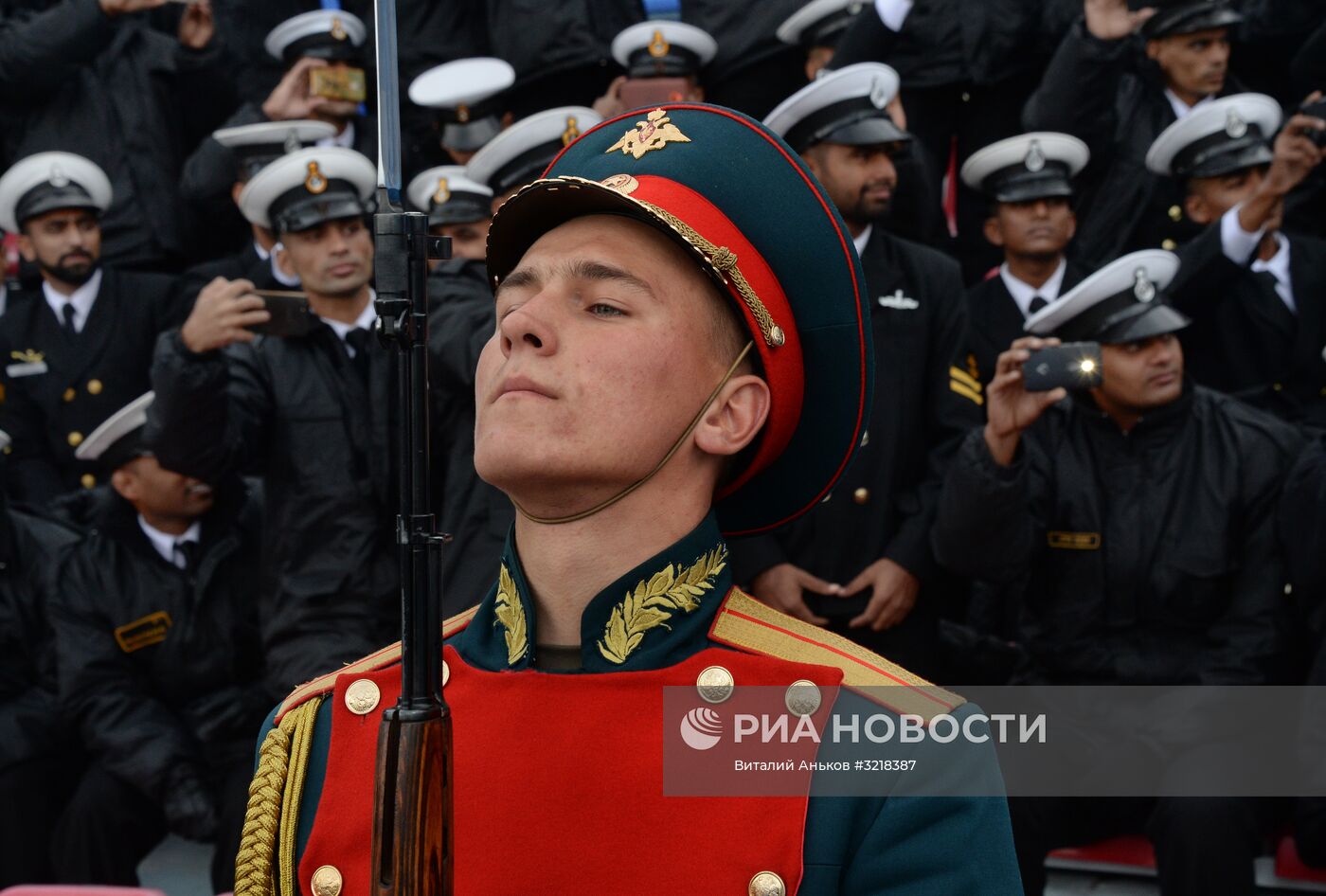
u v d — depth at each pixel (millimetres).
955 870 2727
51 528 10430
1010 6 12234
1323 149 10484
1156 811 8797
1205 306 10844
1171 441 9453
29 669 10219
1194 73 12023
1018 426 8359
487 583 8445
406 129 13469
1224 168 11195
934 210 12023
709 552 3014
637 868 2729
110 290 12422
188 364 8984
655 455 2867
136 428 9977
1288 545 9094
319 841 2939
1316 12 12492
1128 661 9234
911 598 8742
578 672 2939
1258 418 9469
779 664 2867
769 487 3361
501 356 2912
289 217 10305
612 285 2869
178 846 10680
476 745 2871
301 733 3109
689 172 3059
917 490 9000
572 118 10500
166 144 13289
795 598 8633
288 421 9523
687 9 11734
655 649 2908
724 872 2705
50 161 12281
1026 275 11281
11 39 12945
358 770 2982
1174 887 8570
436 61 13438
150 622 10000
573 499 2885
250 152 12664
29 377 12180
